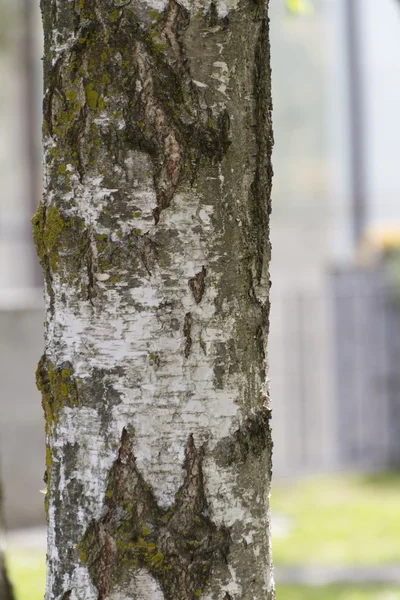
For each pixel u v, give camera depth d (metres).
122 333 2.55
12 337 7.06
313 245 22.50
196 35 2.55
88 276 2.55
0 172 17.73
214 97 2.56
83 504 2.57
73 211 2.56
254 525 2.60
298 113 22.86
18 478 7.08
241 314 2.58
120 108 2.54
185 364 2.55
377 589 5.78
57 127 2.57
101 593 2.57
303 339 9.27
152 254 2.54
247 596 2.59
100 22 2.54
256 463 2.60
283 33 22.42
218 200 2.56
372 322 9.30
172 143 2.54
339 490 8.60
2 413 7.02
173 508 2.56
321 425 9.27
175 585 2.56
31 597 5.22
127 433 2.55
